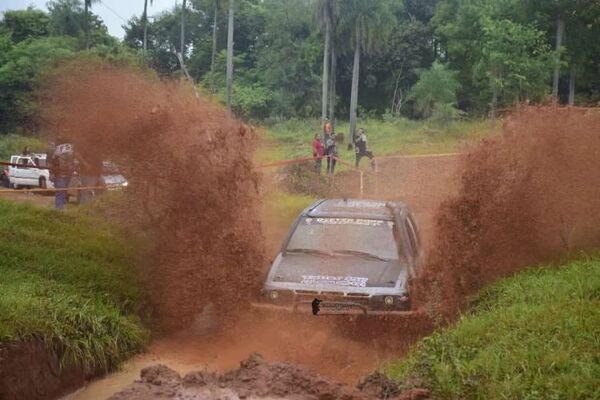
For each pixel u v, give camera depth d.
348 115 54.28
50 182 25.55
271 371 5.66
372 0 38.72
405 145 33.16
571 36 35.25
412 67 54.16
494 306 7.38
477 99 41.09
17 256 8.67
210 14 63.06
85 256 9.25
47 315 6.77
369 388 5.55
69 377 6.60
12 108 44.62
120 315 7.73
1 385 5.95
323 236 8.84
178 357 7.52
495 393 5.08
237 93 51.62
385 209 9.41
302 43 53.41
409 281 7.91
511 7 36.03
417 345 6.65
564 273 7.84
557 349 5.57
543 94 31.84
